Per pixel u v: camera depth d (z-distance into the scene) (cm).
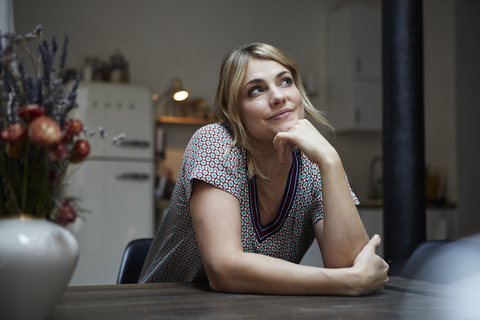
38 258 66
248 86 128
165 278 145
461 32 516
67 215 72
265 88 128
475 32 524
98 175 373
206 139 128
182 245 137
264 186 132
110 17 447
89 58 417
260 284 102
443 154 518
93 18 440
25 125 71
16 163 70
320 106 526
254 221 131
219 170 121
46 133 67
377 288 105
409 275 153
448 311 85
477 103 520
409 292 109
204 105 461
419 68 255
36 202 70
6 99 73
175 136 465
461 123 509
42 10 422
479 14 528
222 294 101
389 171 256
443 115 520
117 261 372
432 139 533
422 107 256
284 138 122
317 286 100
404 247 249
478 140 516
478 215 507
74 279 360
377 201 475
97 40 441
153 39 463
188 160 129
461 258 148
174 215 136
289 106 127
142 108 395
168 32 469
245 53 131
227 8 495
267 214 134
